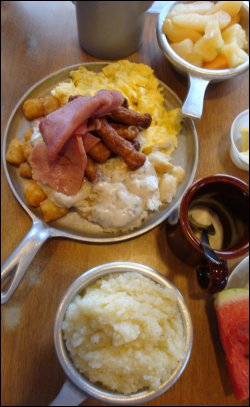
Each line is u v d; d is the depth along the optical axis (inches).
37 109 33.6
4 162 32.0
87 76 35.8
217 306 28.4
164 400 27.7
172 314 25.6
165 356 24.1
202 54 34.3
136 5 30.5
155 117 35.4
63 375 27.5
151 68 38.5
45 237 29.0
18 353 27.7
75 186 29.9
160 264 31.4
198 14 35.3
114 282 26.3
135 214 30.2
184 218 25.1
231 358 27.4
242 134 34.5
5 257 30.3
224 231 29.9
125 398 22.9
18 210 31.8
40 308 29.0
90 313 24.0
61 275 30.2
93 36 34.8
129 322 24.0
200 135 36.9
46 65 37.6
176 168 33.0
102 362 23.4
